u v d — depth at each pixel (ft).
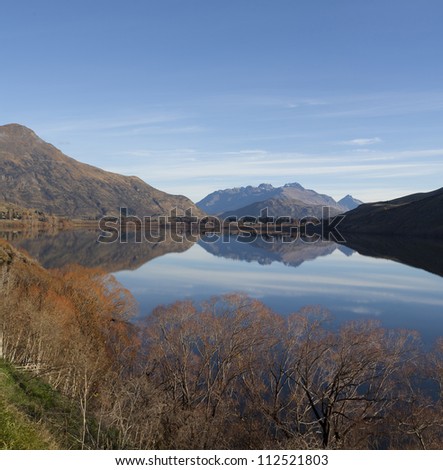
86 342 150.00
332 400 106.63
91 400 103.81
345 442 102.47
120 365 148.25
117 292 256.73
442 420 100.68
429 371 121.39
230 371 130.31
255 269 437.58
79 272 286.46
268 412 107.86
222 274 400.06
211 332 137.80
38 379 96.07
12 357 106.83
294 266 463.42
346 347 116.98
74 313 187.93
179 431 92.89
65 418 81.15
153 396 103.14
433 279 370.12
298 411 109.40
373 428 102.83
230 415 114.52
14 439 55.01
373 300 279.90
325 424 101.30
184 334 138.41
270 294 299.58
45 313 148.36
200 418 98.89
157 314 161.68
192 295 293.84
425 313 244.22
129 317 227.40
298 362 114.42
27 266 265.75
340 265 469.57
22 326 138.31
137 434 88.94
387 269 434.71
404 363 128.67
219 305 186.09
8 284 188.75
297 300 278.26
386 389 113.60
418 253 583.99
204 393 124.98
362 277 381.60
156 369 137.49
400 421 100.32
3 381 78.38
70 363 120.88
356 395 117.50
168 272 413.39
